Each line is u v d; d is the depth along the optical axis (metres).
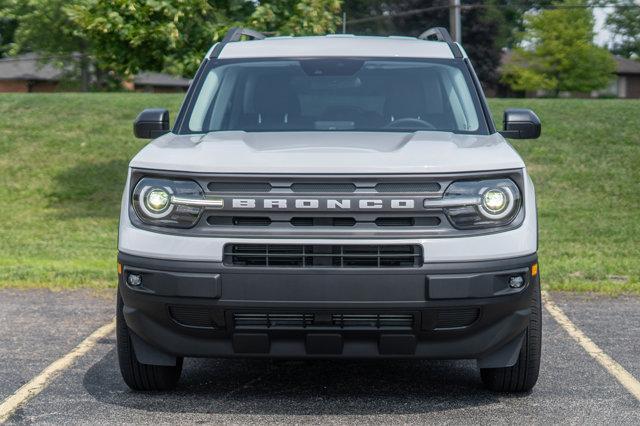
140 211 6.06
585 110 26.59
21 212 20.02
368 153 6.03
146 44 17.27
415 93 7.32
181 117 7.27
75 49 63.91
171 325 6.02
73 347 8.13
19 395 6.59
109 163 23.05
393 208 5.81
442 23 77.12
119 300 6.45
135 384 6.61
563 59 77.06
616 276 12.19
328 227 5.82
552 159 22.72
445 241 5.82
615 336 8.66
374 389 6.81
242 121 7.18
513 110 7.19
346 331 5.88
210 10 17.31
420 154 6.04
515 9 86.69
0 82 78.56
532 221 6.05
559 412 6.21
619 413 6.18
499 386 6.59
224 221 5.91
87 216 19.73
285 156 6.00
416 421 5.98
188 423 5.92
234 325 5.93
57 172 22.45
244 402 6.43
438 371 7.37
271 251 5.85
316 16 17.08
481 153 6.14
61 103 27.30
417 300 5.78
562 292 11.02
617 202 20.03
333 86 7.38
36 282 11.30
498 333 6.02
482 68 78.31
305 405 6.36
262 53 7.78
